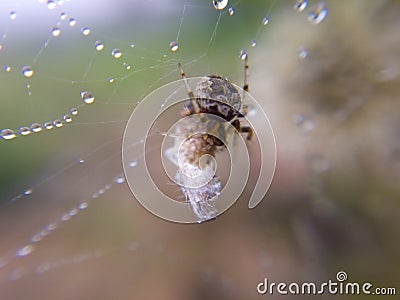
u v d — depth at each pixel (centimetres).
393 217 10
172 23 8
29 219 12
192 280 12
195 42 8
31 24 8
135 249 12
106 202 12
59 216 12
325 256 11
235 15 9
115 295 12
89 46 8
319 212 11
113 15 8
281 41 10
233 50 9
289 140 10
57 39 8
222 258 12
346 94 10
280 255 11
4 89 8
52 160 11
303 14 10
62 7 7
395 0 9
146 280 12
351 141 10
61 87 8
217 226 12
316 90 10
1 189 11
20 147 11
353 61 10
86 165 10
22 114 8
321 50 10
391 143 10
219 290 12
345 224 11
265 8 10
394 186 10
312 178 11
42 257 12
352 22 10
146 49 8
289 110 10
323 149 10
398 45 9
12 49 8
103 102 8
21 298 12
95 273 12
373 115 10
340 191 11
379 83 10
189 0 8
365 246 10
